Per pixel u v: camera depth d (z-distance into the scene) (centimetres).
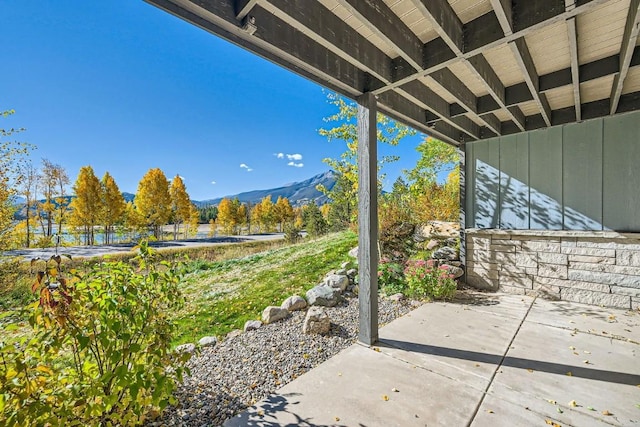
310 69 227
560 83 280
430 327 319
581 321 332
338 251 682
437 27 182
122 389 161
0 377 125
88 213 1616
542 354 258
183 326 357
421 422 175
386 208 660
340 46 202
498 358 251
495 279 464
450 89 287
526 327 318
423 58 232
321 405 191
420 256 556
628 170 368
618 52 254
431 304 396
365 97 277
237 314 388
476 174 486
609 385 211
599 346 271
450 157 884
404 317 350
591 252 389
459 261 504
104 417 160
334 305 391
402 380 219
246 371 236
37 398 134
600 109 373
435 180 895
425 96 315
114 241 1723
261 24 182
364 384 214
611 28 219
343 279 448
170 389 158
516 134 448
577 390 206
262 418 180
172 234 2600
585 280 394
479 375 225
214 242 2219
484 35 201
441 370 233
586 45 243
